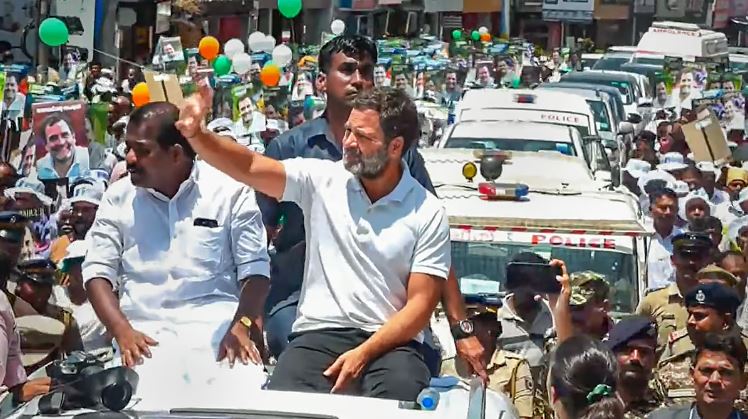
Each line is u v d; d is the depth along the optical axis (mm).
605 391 7211
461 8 70500
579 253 13547
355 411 6773
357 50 9922
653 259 16031
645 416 9727
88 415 6391
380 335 7688
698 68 42469
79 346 11383
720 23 84062
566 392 7340
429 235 7953
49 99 21547
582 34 84500
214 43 24281
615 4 82875
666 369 10875
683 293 12836
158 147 8266
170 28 40188
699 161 24219
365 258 7898
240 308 8320
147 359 7785
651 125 36375
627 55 52688
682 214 17453
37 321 11133
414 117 7977
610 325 11648
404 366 7613
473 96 24719
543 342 11000
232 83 23906
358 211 7965
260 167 7945
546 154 17438
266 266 8516
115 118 22422
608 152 25844
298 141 10125
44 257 13859
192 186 8430
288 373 7754
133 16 37781
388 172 7918
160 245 8375
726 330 10023
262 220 8883
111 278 8383
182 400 7000
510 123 23750
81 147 18141
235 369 7629
